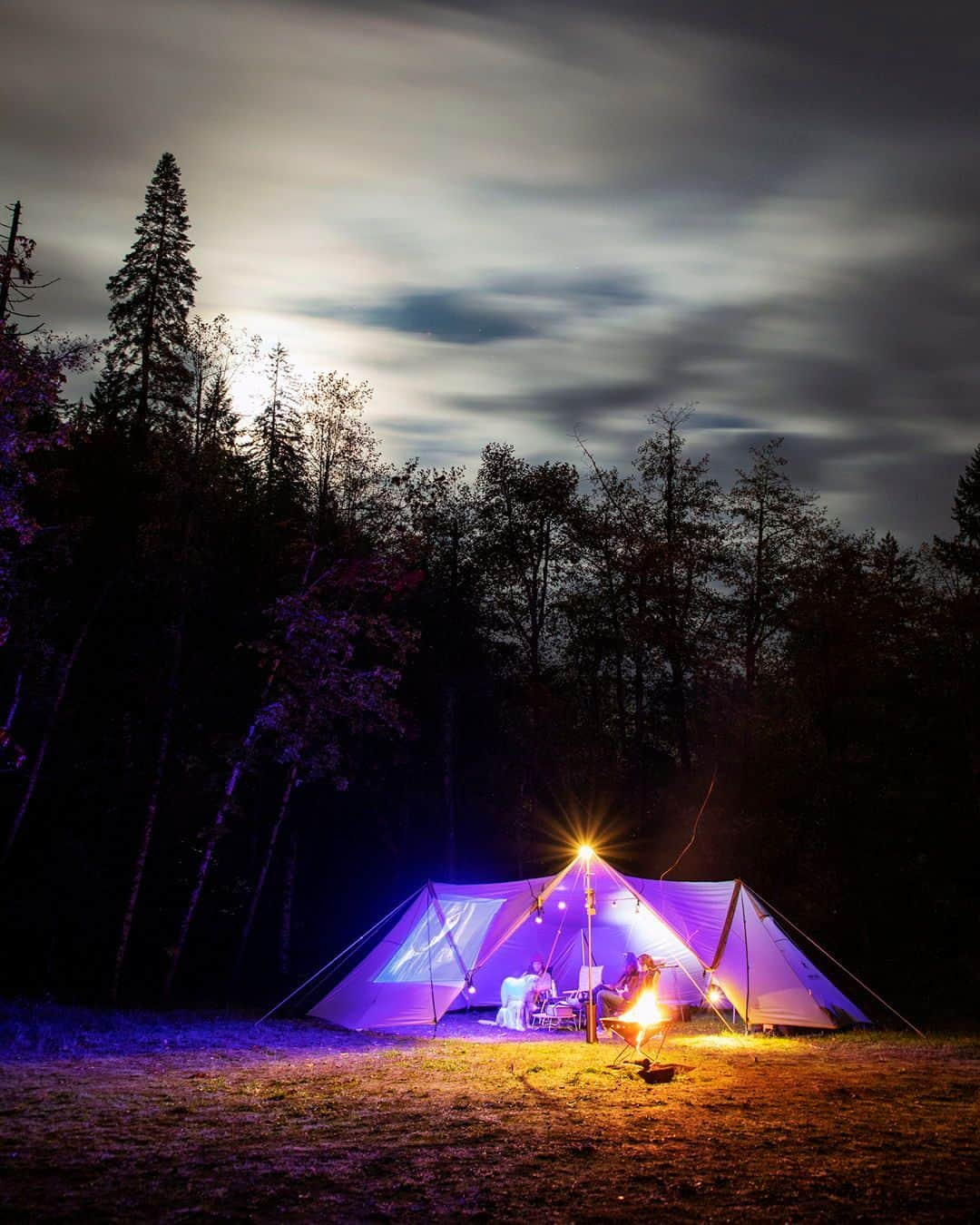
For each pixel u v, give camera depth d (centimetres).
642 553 2947
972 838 2558
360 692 2092
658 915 1611
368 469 2292
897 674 2650
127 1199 611
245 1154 719
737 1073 1108
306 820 2911
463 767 3050
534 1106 905
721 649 2905
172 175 3105
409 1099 934
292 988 2486
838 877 2544
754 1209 599
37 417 2138
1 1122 805
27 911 2280
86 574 2330
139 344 3016
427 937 1579
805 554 2886
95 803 2475
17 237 1549
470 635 3027
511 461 3123
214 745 2189
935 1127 820
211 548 2236
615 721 3197
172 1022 1614
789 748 2694
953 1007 2011
